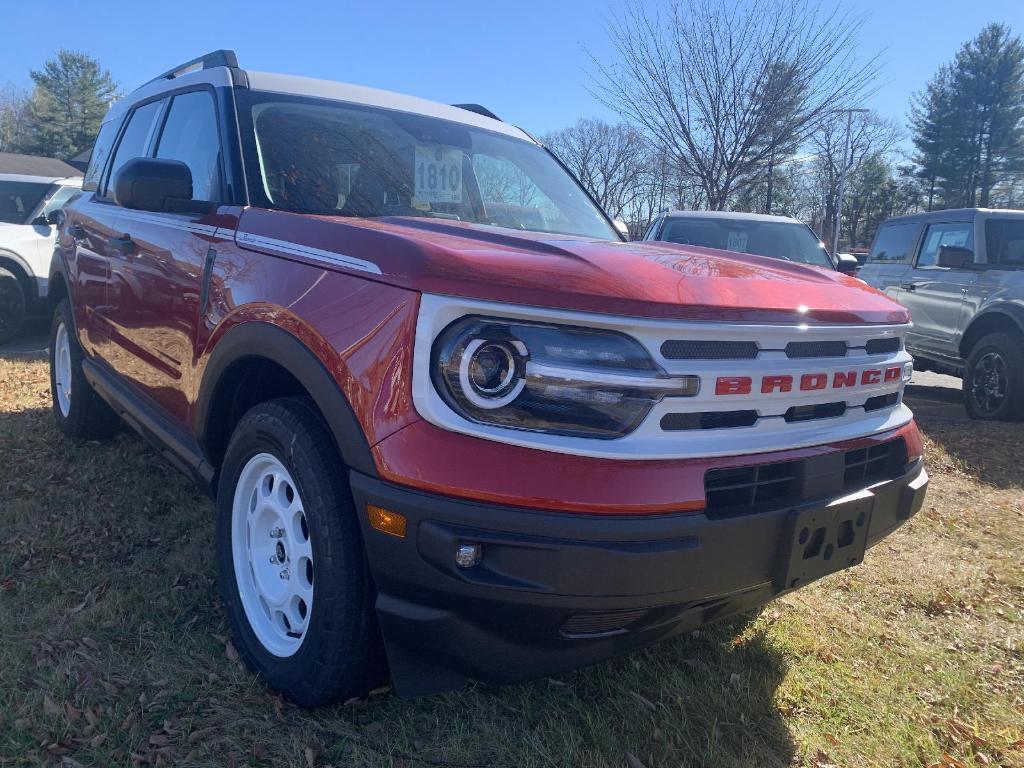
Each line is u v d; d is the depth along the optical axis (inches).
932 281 344.5
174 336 124.6
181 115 148.6
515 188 150.3
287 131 128.9
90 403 186.5
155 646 109.2
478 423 79.0
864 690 112.4
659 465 80.4
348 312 87.0
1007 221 332.8
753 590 89.3
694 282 88.7
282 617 103.5
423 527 78.5
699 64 596.4
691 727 98.7
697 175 623.5
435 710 98.7
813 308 95.0
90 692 98.4
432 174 137.7
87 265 173.2
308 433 91.9
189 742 90.7
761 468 88.4
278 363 94.5
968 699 113.0
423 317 80.3
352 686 92.4
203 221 120.5
